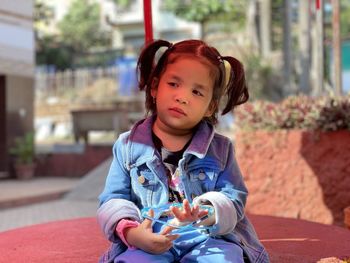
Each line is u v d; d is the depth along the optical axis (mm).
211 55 2016
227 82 2141
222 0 18719
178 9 19578
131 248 1877
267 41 16500
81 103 21734
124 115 12398
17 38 11273
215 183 2006
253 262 2002
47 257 2551
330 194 4973
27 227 3346
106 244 2818
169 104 1966
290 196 5211
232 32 23344
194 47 2025
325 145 5020
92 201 8469
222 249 1876
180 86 1968
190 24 28766
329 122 4980
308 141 5109
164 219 1955
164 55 2064
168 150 2020
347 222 3430
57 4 32125
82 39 29422
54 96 22859
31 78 11719
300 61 11953
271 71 16156
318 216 5039
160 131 2055
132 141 2035
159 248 1777
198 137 2012
